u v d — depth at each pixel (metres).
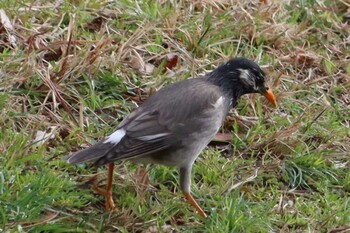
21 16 12.82
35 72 11.73
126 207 10.16
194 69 12.57
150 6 13.56
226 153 11.51
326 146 11.70
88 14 13.17
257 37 13.56
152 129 9.76
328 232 10.13
